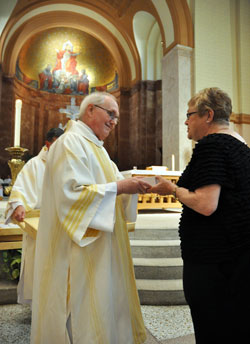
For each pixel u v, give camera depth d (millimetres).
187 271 1397
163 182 1469
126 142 16188
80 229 1400
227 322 1277
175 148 8836
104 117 1688
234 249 1288
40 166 2475
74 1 14305
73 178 1430
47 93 17734
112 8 14500
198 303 1331
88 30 16156
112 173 1711
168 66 9352
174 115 8938
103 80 18281
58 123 17891
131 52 15414
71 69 18203
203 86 8984
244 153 1384
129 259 1724
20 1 12852
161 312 2641
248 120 9383
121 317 1574
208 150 1332
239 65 9508
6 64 14484
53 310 1461
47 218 1579
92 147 1659
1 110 14398
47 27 15711
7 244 2797
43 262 1546
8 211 2301
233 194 1305
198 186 1306
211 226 1330
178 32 8977
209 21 9281
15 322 2363
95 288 1474
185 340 2113
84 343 1403
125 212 1759
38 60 17484
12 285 2799
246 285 1260
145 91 15227
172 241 3549
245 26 9711
